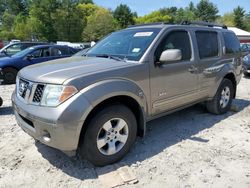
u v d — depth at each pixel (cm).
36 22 6147
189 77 457
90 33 7181
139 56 388
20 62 1010
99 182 325
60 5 6288
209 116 561
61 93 310
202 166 359
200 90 493
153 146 416
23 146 414
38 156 384
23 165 361
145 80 381
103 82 334
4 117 555
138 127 395
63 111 304
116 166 355
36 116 316
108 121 344
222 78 542
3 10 8775
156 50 400
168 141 435
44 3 6100
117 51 425
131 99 371
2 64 984
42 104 318
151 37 412
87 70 339
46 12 6184
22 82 359
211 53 516
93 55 437
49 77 324
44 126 312
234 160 375
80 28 6625
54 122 304
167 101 424
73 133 310
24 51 1070
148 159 376
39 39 6209
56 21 6278
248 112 600
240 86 936
